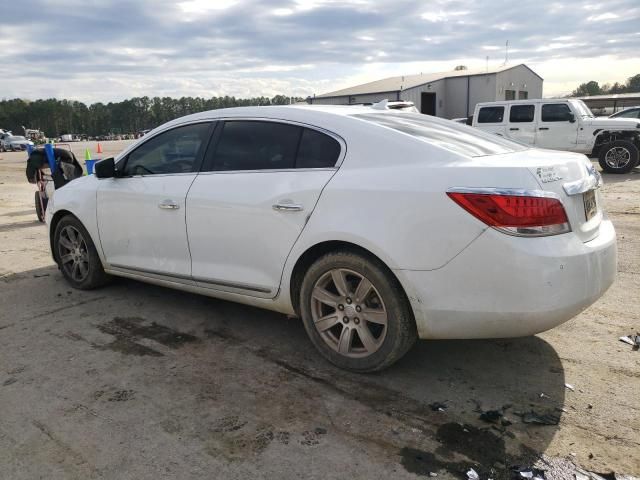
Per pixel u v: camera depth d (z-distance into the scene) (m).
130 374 3.43
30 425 2.88
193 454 2.62
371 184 3.12
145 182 4.31
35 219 9.64
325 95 35.78
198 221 3.90
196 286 4.10
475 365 3.49
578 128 14.79
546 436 2.72
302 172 3.45
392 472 2.47
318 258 3.39
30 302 4.80
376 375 3.38
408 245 2.97
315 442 2.70
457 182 2.88
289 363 3.56
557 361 3.52
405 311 3.11
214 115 4.06
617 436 2.71
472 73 35.34
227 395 3.16
